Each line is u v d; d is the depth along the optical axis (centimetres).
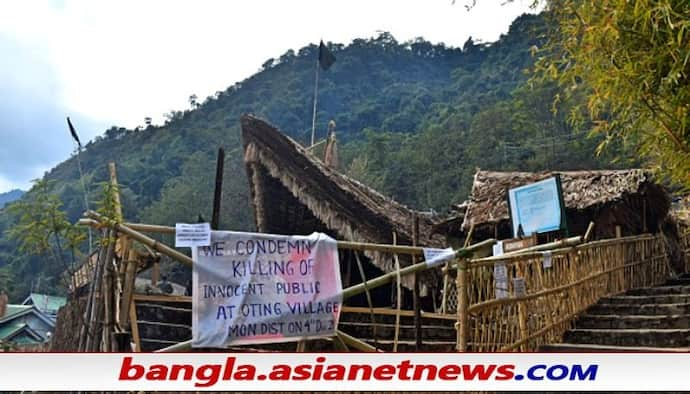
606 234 1053
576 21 371
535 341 609
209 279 351
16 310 1719
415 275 465
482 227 1092
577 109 431
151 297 524
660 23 315
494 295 553
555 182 838
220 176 537
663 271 1090
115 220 351
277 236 377
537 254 649
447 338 673
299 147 1000
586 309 772
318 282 384
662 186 1048
